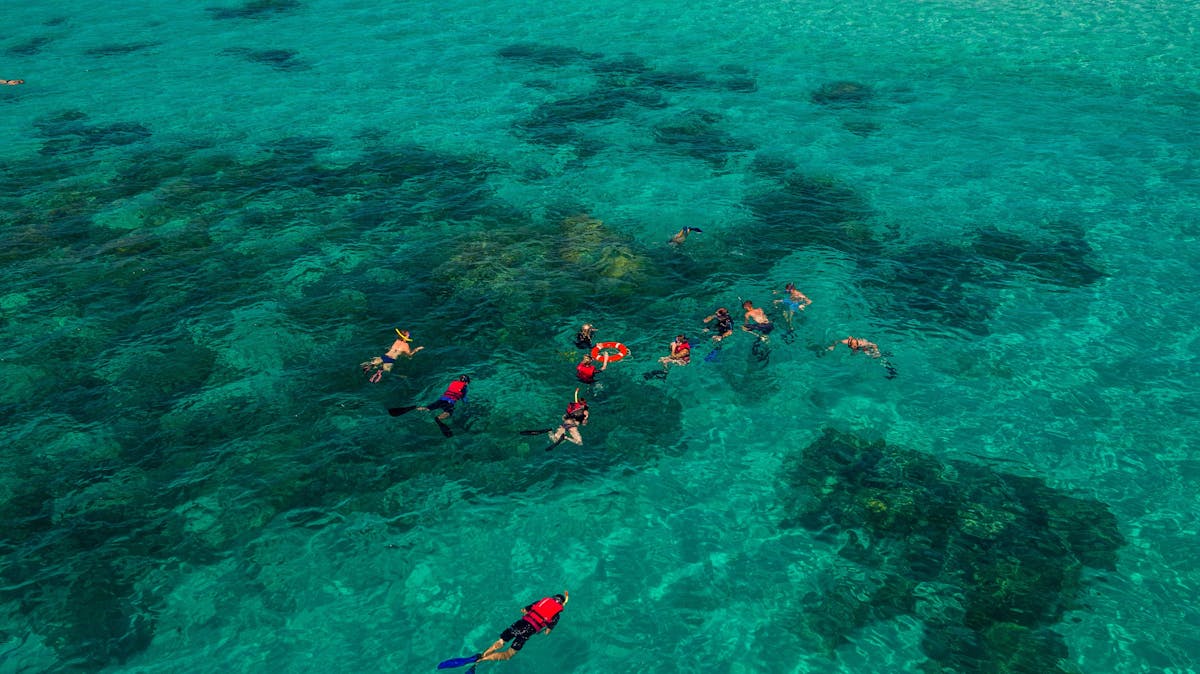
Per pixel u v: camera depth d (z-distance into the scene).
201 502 14.30
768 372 18.12
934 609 12.23
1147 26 41.62
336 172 28.64
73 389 17.22
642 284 21.47
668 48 42.31
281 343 18.89
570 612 12.39
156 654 11.59
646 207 25.95
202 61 40.81
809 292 21.11
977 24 43.72
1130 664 11.20
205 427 16.16
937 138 30.72
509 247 23.31
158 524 13.84
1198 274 21.30
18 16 49.06
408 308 20.41
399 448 15.69
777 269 22.33
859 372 18.08
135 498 14.37
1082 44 39.72
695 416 16.80
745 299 20.88
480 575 13.07
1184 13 43.28
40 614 12.11
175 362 18.11
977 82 35.94
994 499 14.34
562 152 30.25
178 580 12.80
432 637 11.98
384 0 52.84
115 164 28.94
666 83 37.31
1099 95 33.75
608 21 47.41
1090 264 22.05
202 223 24.77
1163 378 17.45
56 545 13.34
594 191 27.16
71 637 11.79
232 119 33.47
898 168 28.44
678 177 28.12
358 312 20.20
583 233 23.88
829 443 15.96
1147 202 25.22
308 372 17.92
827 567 13.10
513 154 30.11
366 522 14.02
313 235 24.14
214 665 11.45
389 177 28.27
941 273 21.92
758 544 13.64
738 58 40.44
